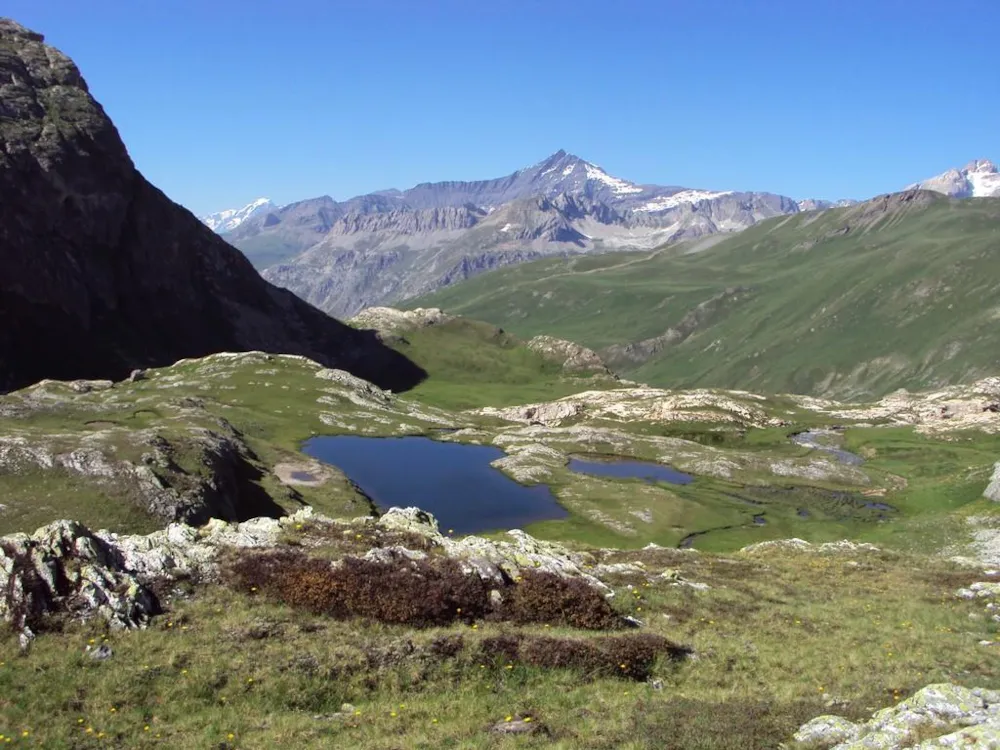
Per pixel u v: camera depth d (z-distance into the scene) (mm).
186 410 127125
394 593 31703
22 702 23141
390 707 24891
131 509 74438
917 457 158250
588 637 30594
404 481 120312
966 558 64562
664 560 53094
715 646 32719
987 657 32938
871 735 20375
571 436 168000
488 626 31219
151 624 28328
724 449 167500
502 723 23531
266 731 23000
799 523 108500
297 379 184750
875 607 42188
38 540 29859
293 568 32531
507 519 103250
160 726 22953
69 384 152875
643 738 21703
